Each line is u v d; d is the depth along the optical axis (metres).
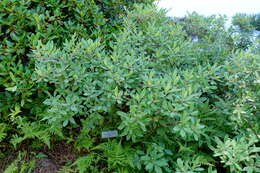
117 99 1.81
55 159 2.22
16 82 2.04
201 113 2.04
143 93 1.72
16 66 2.11
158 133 1.86
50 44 1.94
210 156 2.01
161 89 1.90
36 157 2.20
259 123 2.04
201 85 2.00
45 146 2.31
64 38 2.45
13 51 2.16
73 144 2.32
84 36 2.51
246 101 2.08
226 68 2.12
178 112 1.85
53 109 1.78
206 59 2.54
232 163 1.68
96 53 2.07
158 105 1.78
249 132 1.95
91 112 1.92
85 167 1.93
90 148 2.23
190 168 1.69
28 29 2.39
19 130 2.26
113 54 2.01
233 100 2.07
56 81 2.02
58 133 2.09
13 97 2.16
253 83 2.09
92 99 1.94
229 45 2.90
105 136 2.03
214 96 2.20
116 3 3.09
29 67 2.22
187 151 1.91
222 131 2.09
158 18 2.76
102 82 2.03
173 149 1.97
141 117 1.67
